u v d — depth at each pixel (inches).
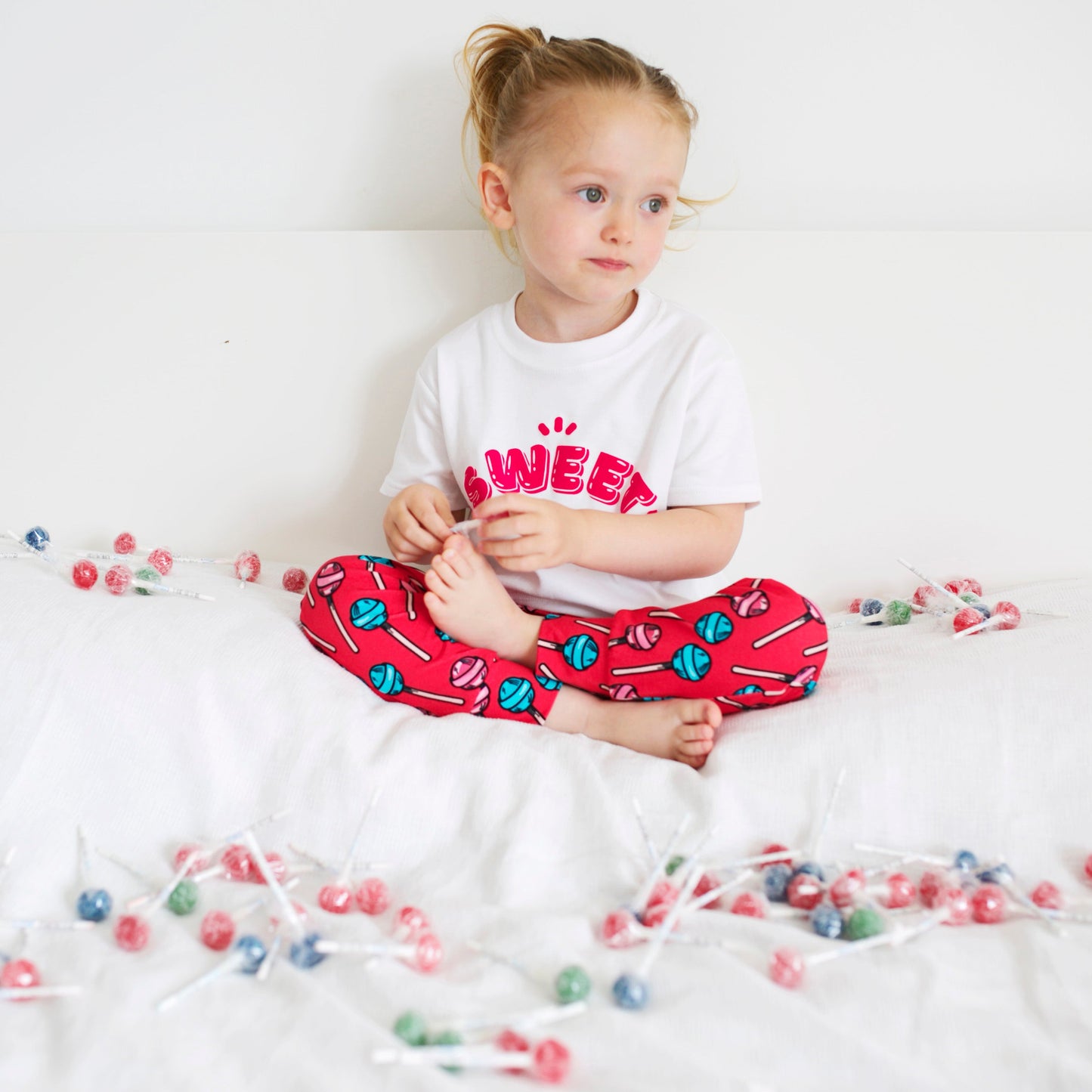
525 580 51.6
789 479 57.5
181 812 40.1
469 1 57.3
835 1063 27.0
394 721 42.1
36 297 60.2
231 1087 26.5
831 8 56.1
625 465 51.2
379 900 34.7
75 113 60.8
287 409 59.5
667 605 51.9
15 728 40.4
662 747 42.7
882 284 55.8
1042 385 55.6
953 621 49.1
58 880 36.8
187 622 43.7
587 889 35.7
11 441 61.4
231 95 59.7
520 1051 27.3
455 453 53.7
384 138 59.3
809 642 42.6
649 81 46.9
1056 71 56.1
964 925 33.9
